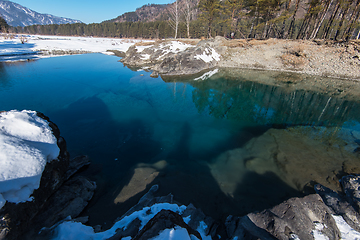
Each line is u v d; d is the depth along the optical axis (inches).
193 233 93.0
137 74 543.8
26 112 138.9
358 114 304.0
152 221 89.8
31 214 101.4
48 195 119.2
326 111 318.0
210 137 241.4
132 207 131.6
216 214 132.2
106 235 103.2
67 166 150.9
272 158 195.9
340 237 106.7
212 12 930.7
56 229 103.8
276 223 108.6
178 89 426.3
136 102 349.4
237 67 615.5
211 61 622.2
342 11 700.7
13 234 87.8
